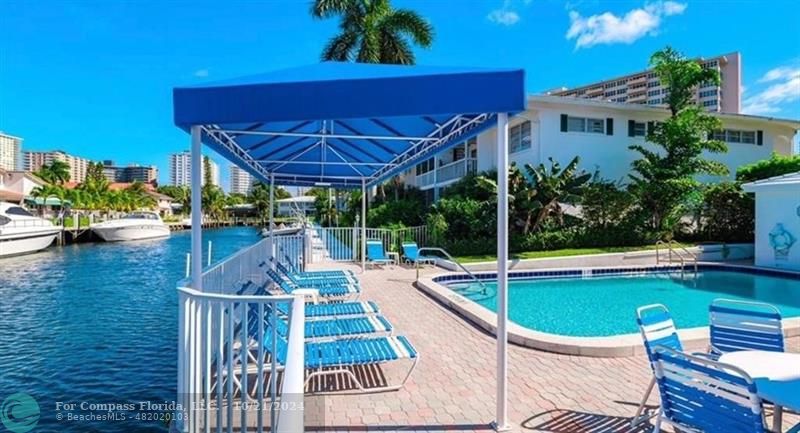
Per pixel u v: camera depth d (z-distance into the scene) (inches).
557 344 206.1
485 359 197.6
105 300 566.6
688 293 439.8
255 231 2258.9
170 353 351.3
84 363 326.6
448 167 845.8
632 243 638.5
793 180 513.0
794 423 132.6
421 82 123.0
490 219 612.4
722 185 662.5
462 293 434.9
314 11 822.5
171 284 689.0
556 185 603.5
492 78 122.5
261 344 112.8
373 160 341.1
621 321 338.3
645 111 738.2
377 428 134.5
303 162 350.9
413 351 165.6
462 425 136.6
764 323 141.4
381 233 601.6
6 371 307.4
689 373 102.3
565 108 711.1
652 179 657.0
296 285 305.1
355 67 153.9
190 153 140.2
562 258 548.7
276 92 124.6
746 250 620.4
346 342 175.3
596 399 155.5
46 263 946.7
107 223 1524.4
